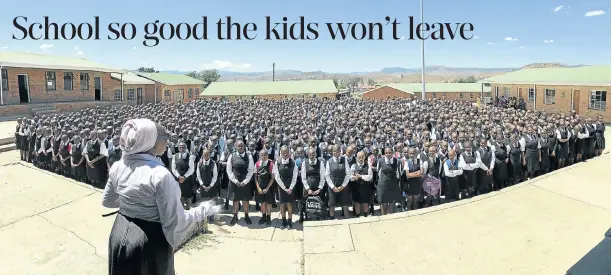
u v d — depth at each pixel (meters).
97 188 10.88
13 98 28.09
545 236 6.85
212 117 20.30
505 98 36.56
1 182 11.35
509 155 11.57
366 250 6.54
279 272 6.47
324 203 9.16
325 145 11.48
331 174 9.02
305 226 7.50
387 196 9.17
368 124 16.70
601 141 15.16
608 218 7.47
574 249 6.35
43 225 8.32
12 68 27.92
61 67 30.59
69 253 7.07
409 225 7.45
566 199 8.50
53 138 12.55
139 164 2.65
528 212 7.89
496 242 6.69
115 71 35.78
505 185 11.73
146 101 43.44
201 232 7.77
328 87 52.97
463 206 8.27
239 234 8.35
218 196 10.38
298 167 9.26
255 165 9.16
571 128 14.09
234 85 54.22
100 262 6.75
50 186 11.03
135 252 2.62
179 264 6.66
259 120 18.77
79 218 8.71
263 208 9.06
